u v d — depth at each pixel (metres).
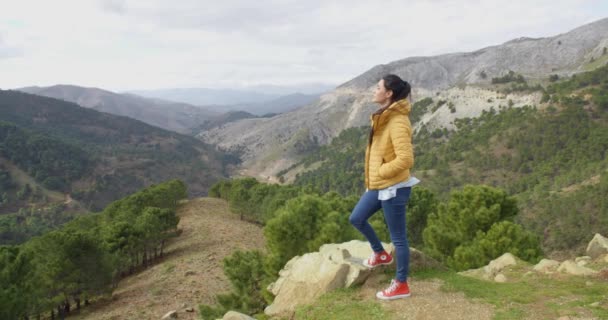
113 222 52.91
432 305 7.04
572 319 6.28
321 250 10.19
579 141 155.88
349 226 20.98
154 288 36.28
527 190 133.62
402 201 6.56
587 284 8.60
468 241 24.97
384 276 8.35
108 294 35.25
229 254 45.00
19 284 28.33
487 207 26.30
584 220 91.12
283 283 9.96
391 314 6.91
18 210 183.25
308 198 22.00
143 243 45.66
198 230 57.62
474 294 7.48
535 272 10.71
